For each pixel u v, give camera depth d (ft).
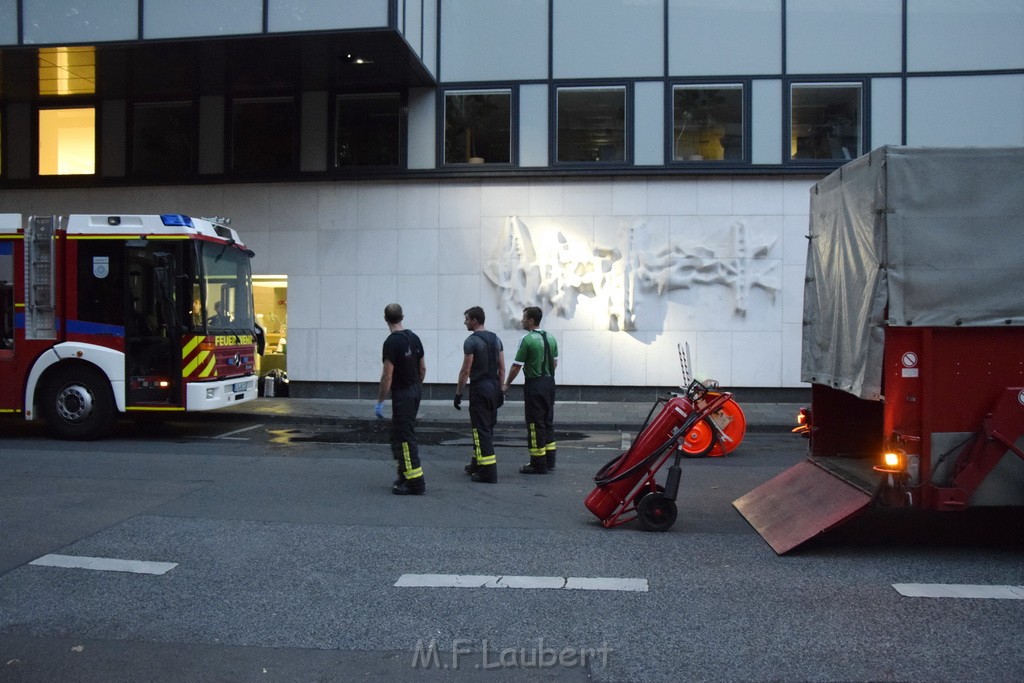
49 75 51.65
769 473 31.65
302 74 51.78
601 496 22.57
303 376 55.21
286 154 55.52
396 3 44.73
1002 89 50.47
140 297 38.22
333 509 24.77
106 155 56.65
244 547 20.65
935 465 19.21
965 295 19.19
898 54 51.06
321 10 44.80
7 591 17.44
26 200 57.11
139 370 38.17
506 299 53.21
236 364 41.39
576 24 52.90
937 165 19.36
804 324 25.63
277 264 55.31
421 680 13.17
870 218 20.03
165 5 45.65
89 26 46.06
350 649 14.46
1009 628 15.26
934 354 19.25
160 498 25.99
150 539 21.30
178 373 38.04
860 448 25.20
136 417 45.50
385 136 54.60
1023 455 18.84
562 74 52.95
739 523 23.34
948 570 18.88
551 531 22.35
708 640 14.75
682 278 52.11
